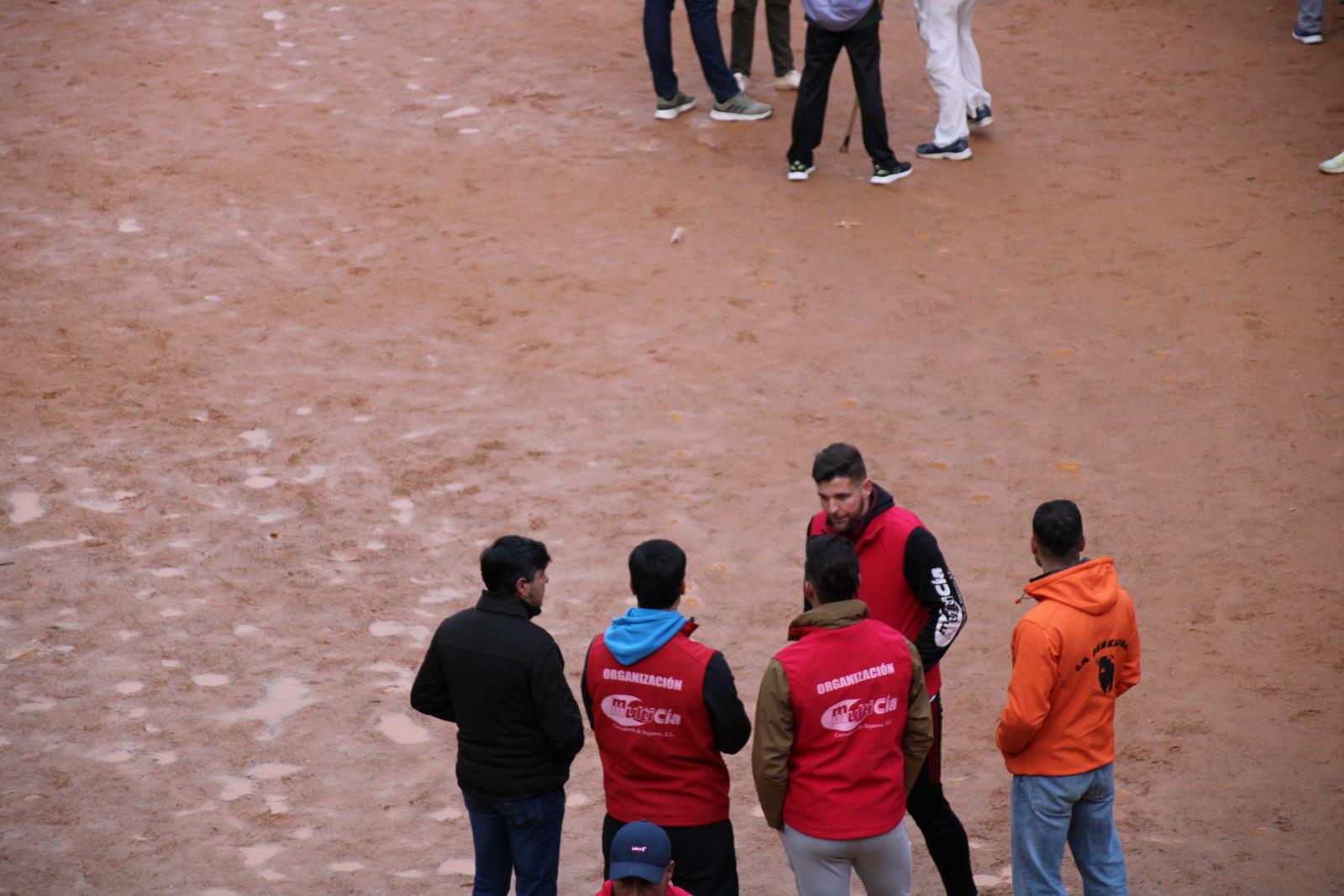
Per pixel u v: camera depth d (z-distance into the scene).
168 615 11.41
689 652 7.18
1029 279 16.62
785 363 15.12
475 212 18.42
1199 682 10.49
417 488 13.16
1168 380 14.59
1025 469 13.25
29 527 12.45
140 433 13.90
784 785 7.09
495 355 15.36
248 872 8.79
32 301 16.22
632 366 15.12
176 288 16.64
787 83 21.84
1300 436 13.57
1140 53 22.98
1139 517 12.51
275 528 12.56
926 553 7.90
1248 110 20.69
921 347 15.36
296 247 17.59
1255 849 8.80
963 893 8.29
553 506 12.88
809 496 12.98
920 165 19.45
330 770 9.80
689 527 12.55
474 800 7.84
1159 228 17.59
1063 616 7.24
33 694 10.45
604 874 8.90
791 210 18.34
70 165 19.55
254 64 23.08
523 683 7.47
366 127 20.89
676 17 25.22
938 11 18.81
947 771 9.76
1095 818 7.64
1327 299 15.88
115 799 9.41
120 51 23.47
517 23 24.95
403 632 11.28
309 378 14.90
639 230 17.92
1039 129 20.44
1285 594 11.43
